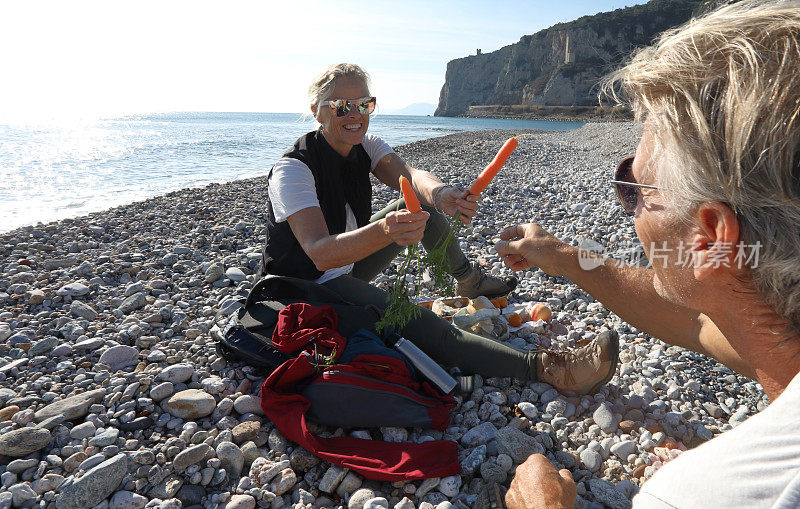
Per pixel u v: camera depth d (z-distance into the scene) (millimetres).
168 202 8727
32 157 17922
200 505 2100
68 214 8531
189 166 16562
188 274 4852
